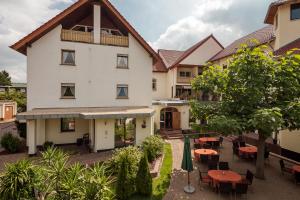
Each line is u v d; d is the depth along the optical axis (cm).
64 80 2041
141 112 1886
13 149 1783
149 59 2369
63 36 2022
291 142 1658
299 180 1182
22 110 4234
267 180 1295
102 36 2166
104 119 1867
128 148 1434
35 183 780
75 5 1939
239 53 1186
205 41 3453
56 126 2039
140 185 1058
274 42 2186
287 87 1092
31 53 1930
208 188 1187
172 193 1127
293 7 1883
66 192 770
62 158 928
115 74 2234
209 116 1288
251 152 1594
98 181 791
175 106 2844
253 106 1164
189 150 1178
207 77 1371
